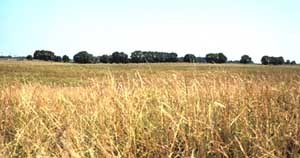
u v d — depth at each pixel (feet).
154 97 15.71
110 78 16.97
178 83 16.37
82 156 10.36
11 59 275.18
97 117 14.29
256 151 10.97
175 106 14.44
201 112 13.33
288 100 17.11
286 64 256.52
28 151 11.94
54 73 159.02
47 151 11.30
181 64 211.00
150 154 11.27
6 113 18.15
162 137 12.12
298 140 11.84
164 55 233.96
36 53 316.40
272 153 10.67
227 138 12.04
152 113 14.23
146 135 12.14
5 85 27.76
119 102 14.25
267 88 17.80
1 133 15.99
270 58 253.44
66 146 10.14
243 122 13.14
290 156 11.39
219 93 15.78
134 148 11.48
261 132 12.35
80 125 14.14
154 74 19.33
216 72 20.26
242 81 18.33
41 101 20.79
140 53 240.32
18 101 21.35
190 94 14.82
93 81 18.35
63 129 11.82
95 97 17.40
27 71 172.76
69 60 327.06
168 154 11.03
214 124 12.63
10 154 12.63
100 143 11.05
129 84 16.61
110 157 10.47
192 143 11.48
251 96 16.24
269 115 14.30
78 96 21.65
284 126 12.91
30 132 14.34
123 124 12.83
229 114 13.76
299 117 13.99
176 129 12.14
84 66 216.95
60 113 16.60
